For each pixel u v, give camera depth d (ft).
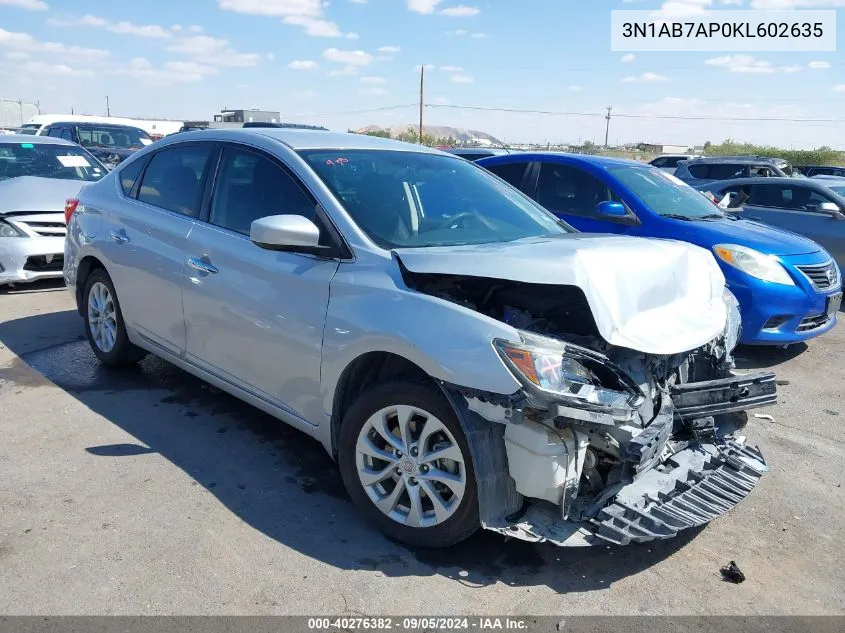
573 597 9.14
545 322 9.98
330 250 10.77
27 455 12.32
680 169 53.21
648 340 9.16
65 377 16.29
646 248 10.52
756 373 10.75
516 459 8.91
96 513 10.54
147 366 17.28
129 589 8.83
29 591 8.70
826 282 20.54
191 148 14.38
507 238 12.01
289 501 11.21
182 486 11.49
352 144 13.21
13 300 23.67
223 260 12.40
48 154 29.71
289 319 11.06
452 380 8.88
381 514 10.21
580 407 8.46
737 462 10.82
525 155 24.98
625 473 9.14
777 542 10.77
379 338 9.67
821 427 15.62
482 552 10.02
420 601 8.89
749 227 21.93
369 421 10.12
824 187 31.83
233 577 9.18
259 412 14.69
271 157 12.38
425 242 11.10
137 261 14.53
